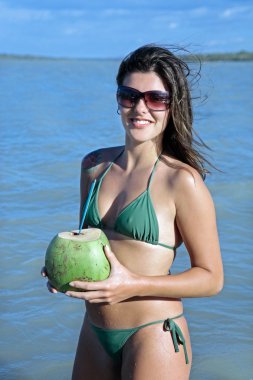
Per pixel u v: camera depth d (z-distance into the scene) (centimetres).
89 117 2114
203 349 516
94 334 348
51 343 527
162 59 330
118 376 348
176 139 339
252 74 6669
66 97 2927
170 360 324
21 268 674
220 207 911
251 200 952
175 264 677
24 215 858
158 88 329
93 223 340
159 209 325
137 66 331
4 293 615
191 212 322
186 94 336
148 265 325
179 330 329
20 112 2198
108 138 1625
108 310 331
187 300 604
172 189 324
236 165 1242
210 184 1045
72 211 880
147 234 322
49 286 313
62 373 485
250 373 480
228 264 686
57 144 1477
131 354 327
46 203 923
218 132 1745
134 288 307
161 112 330
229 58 14112
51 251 305
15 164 1209
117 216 330
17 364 496
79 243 300
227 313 575
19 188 1012
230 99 2945
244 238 775
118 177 343
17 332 543
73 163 1220
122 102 334
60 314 573
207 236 324
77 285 299
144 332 326
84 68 8156
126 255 327
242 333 541
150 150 336
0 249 726
